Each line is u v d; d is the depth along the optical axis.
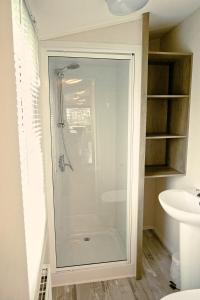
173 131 2.32
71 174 2.41
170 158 2.42
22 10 1.05
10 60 0.81
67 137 2.31
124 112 2.16
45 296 1.22
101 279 2.10
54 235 2.04
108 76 2.24
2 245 0.89
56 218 2.13
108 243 2.47
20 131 0.91
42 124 1.84
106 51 1.84
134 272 2.14
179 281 1.95
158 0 1.61
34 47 1.46
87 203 2.51
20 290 0.92
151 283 2.03
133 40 1.85
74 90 2.21
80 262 2.17
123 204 2.29
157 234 2.75
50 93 1.99
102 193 2.51
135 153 2.00
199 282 1.70
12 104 0.83
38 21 1.45
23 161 0.96
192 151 2.01
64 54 1.81
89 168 2.45
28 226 1.03
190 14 1.91
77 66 2.08
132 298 1.86
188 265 1.70
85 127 2.35
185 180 2.12
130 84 1.96
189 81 2.00
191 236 1.65
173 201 1.79
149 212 2.84
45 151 1.91
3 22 0.79
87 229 2.54
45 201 1.87
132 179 2.06
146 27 1.79
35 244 1.19
